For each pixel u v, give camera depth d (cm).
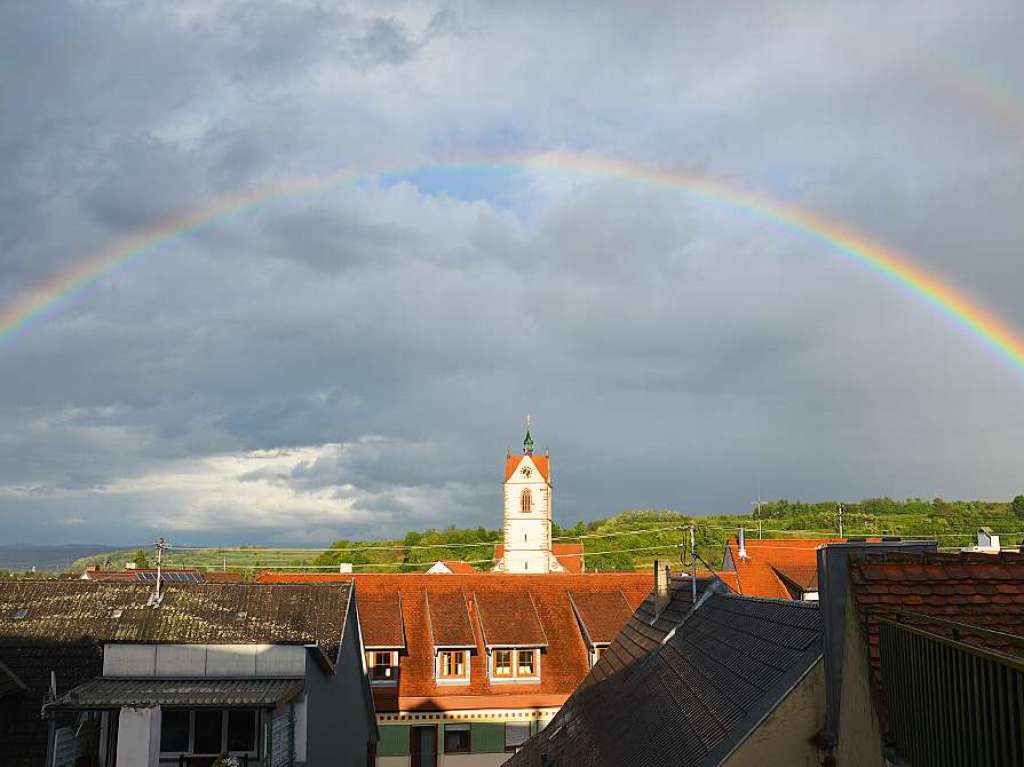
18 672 2577
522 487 12238
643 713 1861
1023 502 12594
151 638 2683
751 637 1611
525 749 2759
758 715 1252
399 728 4300
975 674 732
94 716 2462
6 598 2897
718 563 11012
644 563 12306
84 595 2919
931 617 856
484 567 13400
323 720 2836
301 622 2959
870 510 13988
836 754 1180
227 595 3002
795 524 14012
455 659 4478
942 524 12425
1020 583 1156
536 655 4544
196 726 2422
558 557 12812
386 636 4425
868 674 1023
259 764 2402
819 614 1338
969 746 742
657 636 2419
